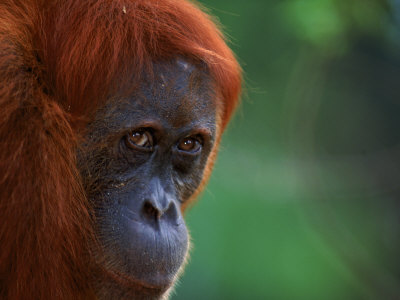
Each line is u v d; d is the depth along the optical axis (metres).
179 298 23.59
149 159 8.92
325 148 28.02
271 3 23.31
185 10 9.85
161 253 8.55
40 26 8.70
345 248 25.47
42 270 8.30
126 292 8.60
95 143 8.66
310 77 24.27
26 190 8.09
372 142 28.27
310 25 20.75
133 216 8.60
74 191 8.57
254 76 24.25
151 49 8.77
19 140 8.03
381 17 21.84
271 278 24.56
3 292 8.41
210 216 23.84
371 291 25.61
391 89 27.22
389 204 27.16
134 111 8.62
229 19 23.05
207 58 9.13
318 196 25.14
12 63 8.18
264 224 24.50
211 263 23.78
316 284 25.38
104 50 8.65
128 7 9.09
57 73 8.56
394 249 27.20
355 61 26.78
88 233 8.67
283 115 24.77
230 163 24.56
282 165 24.92
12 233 8.08
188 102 8.89
